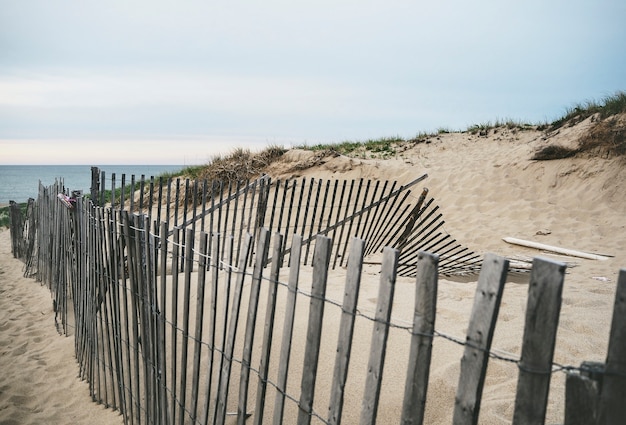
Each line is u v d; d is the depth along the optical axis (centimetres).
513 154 1227
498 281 145
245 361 253
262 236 242
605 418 130
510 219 1007
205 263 290
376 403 180
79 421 445
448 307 454
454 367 335
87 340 503
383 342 177
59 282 704
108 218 421
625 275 127
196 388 303
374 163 1390
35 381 531
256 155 1506
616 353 129
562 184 1066
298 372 364
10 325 711
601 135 1055
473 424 151
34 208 1039
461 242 921
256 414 248
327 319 413
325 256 205
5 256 1252
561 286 131
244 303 471
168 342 451
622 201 948
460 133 1667
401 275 618
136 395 394
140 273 367
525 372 139
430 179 1259
